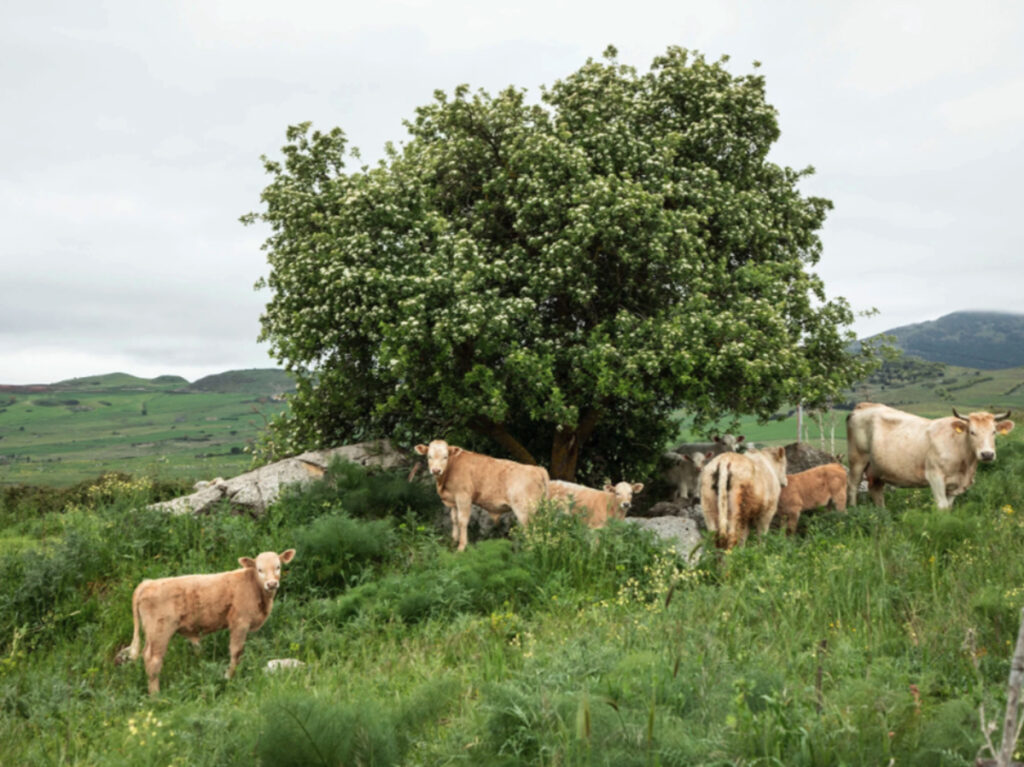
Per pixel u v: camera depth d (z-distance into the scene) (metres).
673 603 8.48
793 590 8.45
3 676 8.72
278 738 4.83
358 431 18.81
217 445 165.75
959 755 4.04
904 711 4.72
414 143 18.59
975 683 5.67
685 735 4.57
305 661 8.77
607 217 15.17
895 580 8.73
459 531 13.73
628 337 15.61
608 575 10.87
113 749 5.92
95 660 9.41
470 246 15.70
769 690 5.24
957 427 12.91
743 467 12.19
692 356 14.66
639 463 19.92
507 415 17.72
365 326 15.09
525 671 6.39
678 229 15.55
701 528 14.56
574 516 12.43
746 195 16.95
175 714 6.34
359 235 15.26
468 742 5.21
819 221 19.77
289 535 12.81
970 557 9.33
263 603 9.00
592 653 6.48
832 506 14.43
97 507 15.68
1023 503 13.10
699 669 5.79
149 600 8.45
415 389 15.91
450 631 8.98
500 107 17.70
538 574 10.93
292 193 17.50
